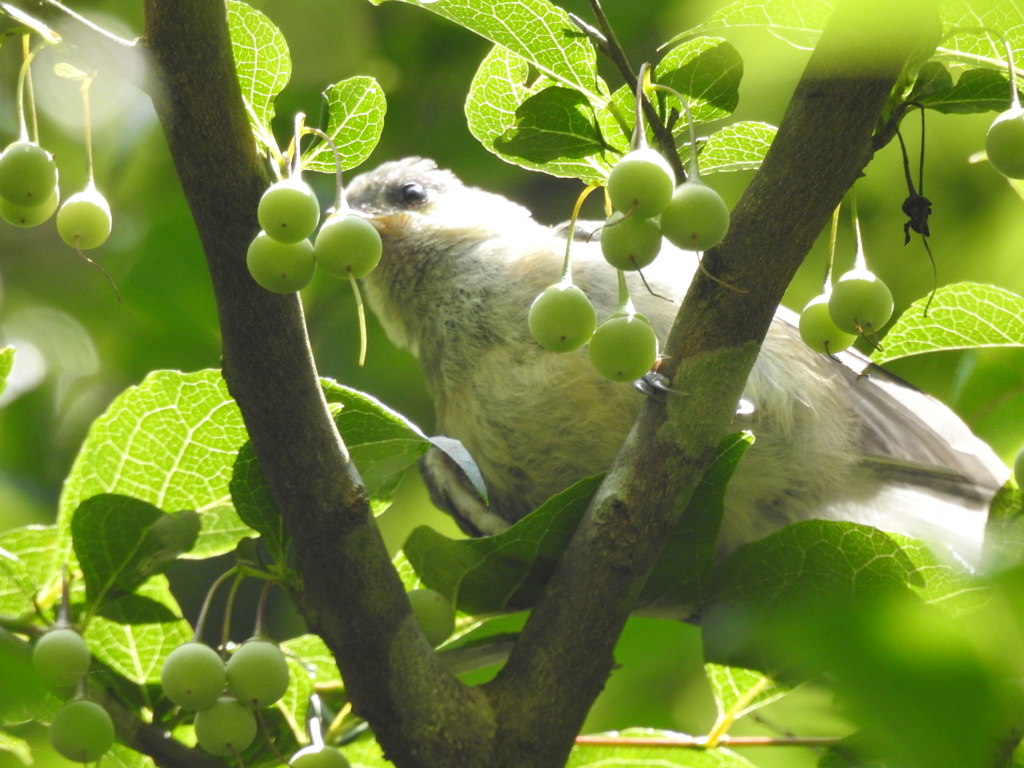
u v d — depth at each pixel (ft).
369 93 8.82
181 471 8.94
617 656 9.31
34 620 8.89
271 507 8.83
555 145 8.83
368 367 11.97
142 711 8.89
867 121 8.75
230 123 8.73
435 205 10.77
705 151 8.88
